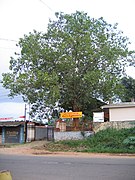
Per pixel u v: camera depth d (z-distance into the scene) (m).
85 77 31.44
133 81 46.66
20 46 34.31
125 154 22.12
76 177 10.62
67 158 18.33
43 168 13.28
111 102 36.78
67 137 31.55
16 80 32.91
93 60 32.84
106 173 11.41
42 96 31.55
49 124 39.94
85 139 29.02
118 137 27.41
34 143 35.00
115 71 35.09
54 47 33.75
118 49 34.44
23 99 34.06
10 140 39.91
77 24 33.50
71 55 33.09
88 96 34.44
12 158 18.50
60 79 33.66
